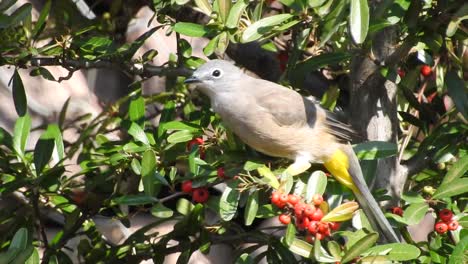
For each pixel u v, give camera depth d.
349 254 8.77
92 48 10.65
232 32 9.84
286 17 9.48
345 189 10.81
